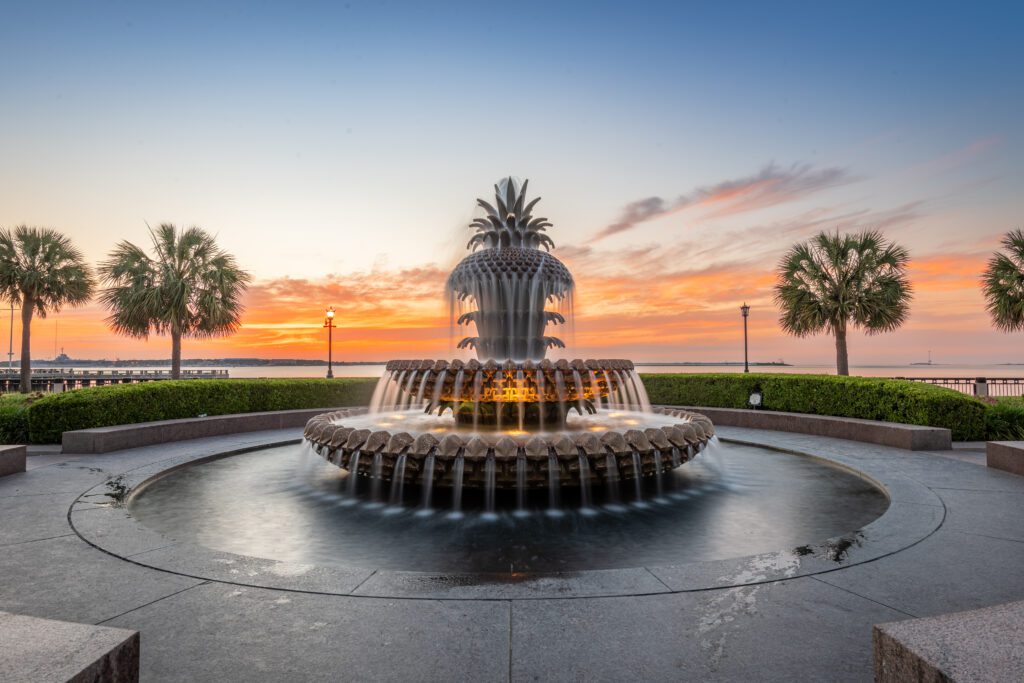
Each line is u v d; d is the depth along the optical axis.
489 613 3.25
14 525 4.96
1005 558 4.14
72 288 27.53
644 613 3.24
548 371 7.25
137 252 24.14
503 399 7.37
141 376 39.31
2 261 26.14
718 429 12.71
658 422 7.92
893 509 5.45
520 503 6.03
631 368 8.01
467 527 5.29
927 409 10.12
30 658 1.83
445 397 7.58
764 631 3.04
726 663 2.72
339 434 6.68
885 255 22.08
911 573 3.85
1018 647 1.80
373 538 4.97
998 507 5.54
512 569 4.21
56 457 8.72
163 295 23.77
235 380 13.73
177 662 2.74
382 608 3.31
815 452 9.03
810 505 6.05
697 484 7.05
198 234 24.91
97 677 1.84
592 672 2.65
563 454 5.99
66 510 5.46
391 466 6.28
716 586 3.61
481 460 5.98
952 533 4.71
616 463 6.18
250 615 3.23
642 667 2.69
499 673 2.64
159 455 8.89
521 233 8.88
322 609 3.30
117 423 10.54
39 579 3.75
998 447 7.48
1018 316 20.02
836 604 3.36
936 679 1.68
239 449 9.55
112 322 24.30
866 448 9.57
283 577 3.76
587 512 5.79
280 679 2.59
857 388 11.65
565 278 8.83
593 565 4.30
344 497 6.43
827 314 22.45
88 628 2.06
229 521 5.50
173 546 4.37
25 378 26.67
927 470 7.44
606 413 8.97
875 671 2.00
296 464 8.56
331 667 2.69
